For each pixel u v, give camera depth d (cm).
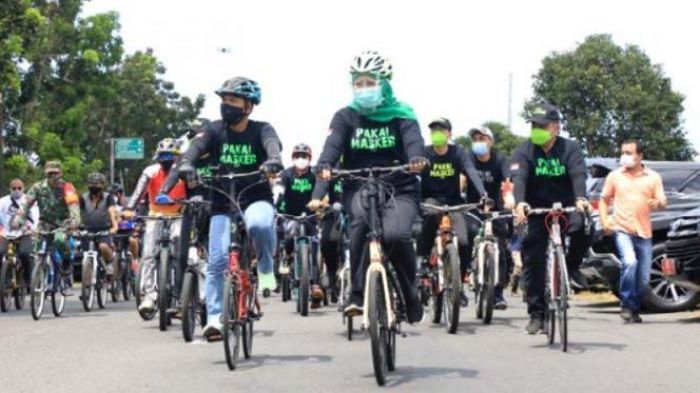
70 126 5225
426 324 1327
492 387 840
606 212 1417
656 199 1403
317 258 1589
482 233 1391
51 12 5191
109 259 1795
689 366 958
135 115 7044
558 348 1086
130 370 950
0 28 2998
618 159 1797
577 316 1494
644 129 6262
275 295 1969
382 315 849
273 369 940
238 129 982
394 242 874
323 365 963
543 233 1120
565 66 6438
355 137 927
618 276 1538
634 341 1150
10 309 1758
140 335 1255
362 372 920
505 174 1475
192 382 873
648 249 1400
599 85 6256
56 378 911
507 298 1862
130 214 1385
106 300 1830
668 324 1353
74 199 1566
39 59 5056
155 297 1400
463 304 1459
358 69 898
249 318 984
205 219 1116
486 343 1132
